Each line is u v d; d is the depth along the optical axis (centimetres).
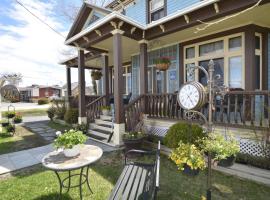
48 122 1120
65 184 353
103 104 858
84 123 754
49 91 4462
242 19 515
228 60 588
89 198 308
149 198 213
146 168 294
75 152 299
